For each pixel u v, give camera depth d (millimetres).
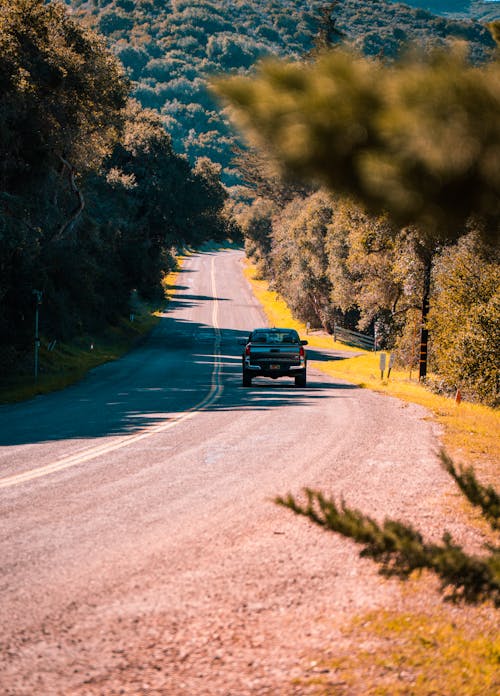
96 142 45312
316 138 2016
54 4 40719
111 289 63188
